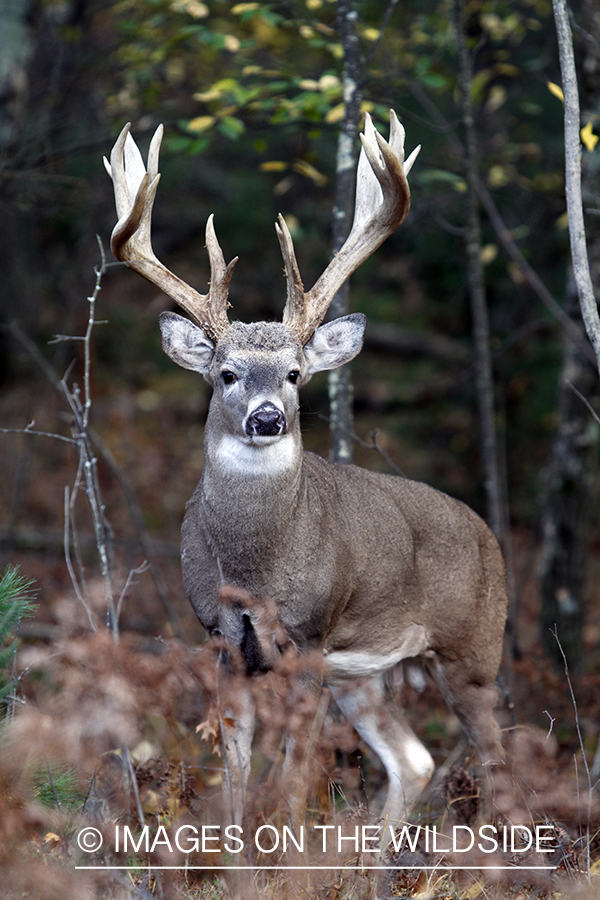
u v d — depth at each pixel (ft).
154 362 83.20
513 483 62.64
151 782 28.17
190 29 39.17
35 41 55.42
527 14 50.01
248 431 24.29
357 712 30.04
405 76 41.73
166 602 37.40
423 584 29.78
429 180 46.26
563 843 24.79
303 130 41.32
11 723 22.49
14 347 75.41
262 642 25.44
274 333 25.75
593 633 49.88
